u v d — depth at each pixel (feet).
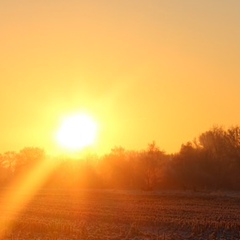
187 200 239.91
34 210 183.73
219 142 374.63
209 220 144.15
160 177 364.38
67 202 231.30
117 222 143.33
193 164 364.38
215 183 355.97
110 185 408.46
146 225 136.36
